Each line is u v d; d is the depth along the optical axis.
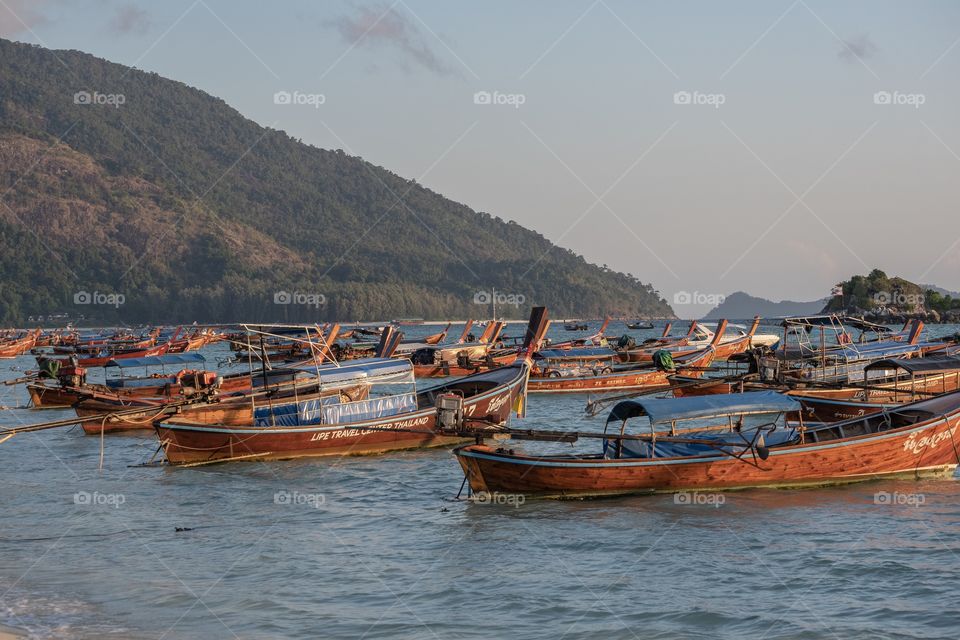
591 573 20.44
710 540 22.81
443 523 25.06
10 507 27.59
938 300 195.88
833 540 22.58
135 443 40.62
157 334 140.50
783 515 25.14
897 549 21.73
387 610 18.36
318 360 60.19
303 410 35.31
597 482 26.95
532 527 24.39
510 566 21.05
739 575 20.11
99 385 53.44
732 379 39.44
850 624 17.19
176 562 21.75
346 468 33.06
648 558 21.44
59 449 39.09
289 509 27.00
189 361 60.12
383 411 36.44
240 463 33.94
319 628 17.47
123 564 21.64
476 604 18.62
